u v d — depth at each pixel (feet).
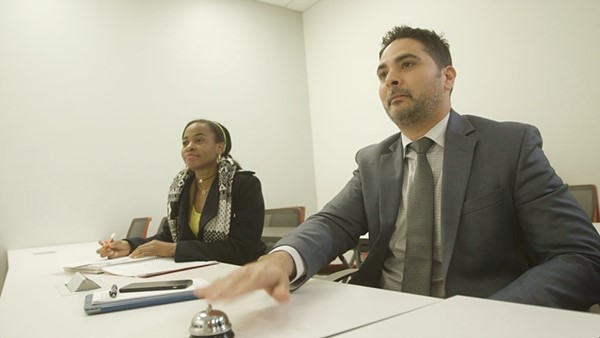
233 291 1.63
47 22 9.54
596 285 2.35
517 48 8.64
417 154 3.26
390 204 3.34
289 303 1.93
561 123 7.96
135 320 1.84
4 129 8.82
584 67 7.63
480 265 2.81
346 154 12.95
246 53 12.85
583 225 2.56
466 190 2.89
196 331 1.43
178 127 11.22
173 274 3.19
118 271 3.37
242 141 12.47
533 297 2.09
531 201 2.71
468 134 3.09
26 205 8.91
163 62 11.16
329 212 3.33
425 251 2.98
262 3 13.43
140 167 10.47
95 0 10.24
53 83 9.46
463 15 9.66
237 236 4.60
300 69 14.10
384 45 3.53
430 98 3.18
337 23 13.14
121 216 10.07
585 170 7.64
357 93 12.54
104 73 10.18
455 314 1.54
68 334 1.71
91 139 9.83
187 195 5.29
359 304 1.83
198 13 11.97
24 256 6.26
